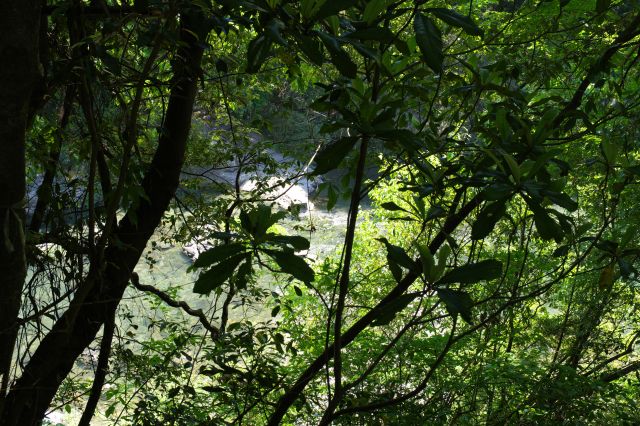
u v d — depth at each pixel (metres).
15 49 1.46
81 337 2.94
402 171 5.76
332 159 1.34
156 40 1.71
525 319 4.68
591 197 4.93
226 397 2.99
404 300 1.42
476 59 2.07
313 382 3.67
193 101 3.07
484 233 1.44
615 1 2.79
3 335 1.81
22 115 1.53
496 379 3.58
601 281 1.79
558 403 3.60
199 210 3.85
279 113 4.50
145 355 3.53
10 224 1.65
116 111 3.12
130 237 3.03
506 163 1.58
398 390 3.93
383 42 1.42
